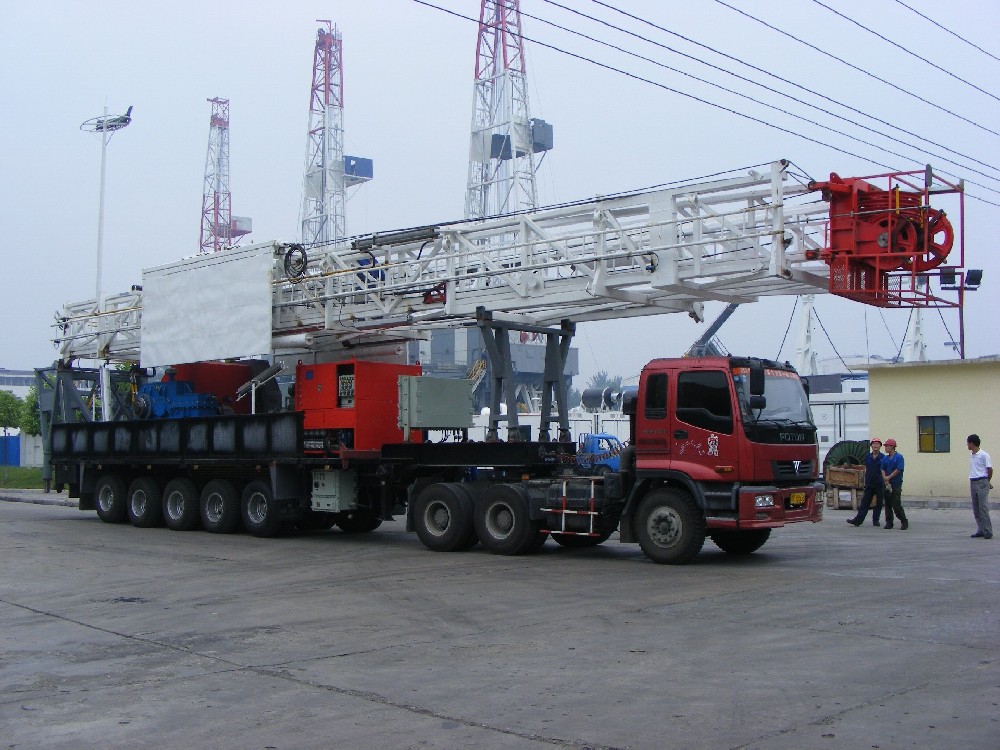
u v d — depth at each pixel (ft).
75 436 74.18
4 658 28.30
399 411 55.67
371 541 58.29
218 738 20.33
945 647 26.81
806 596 35.45
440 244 52.95
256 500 60.95
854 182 40.55
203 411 66.49
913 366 88.89
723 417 43.24
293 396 60.49
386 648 28.48
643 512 45.42
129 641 30.32
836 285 40.73
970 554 48.11
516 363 118.52
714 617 31.83
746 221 43.27
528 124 171.42
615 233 46.01
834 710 21.07
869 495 64.34
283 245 60.54
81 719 21.93
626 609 33.68
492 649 27.99
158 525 69.00
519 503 48.67
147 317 68.28
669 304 49.29
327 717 21.65
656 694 22.74
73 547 55.88
